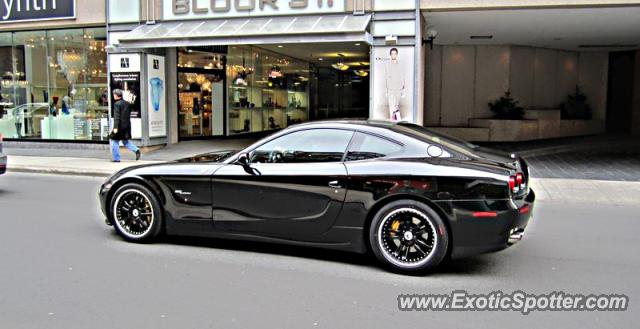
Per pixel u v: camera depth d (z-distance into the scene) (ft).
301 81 83.76
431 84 69.15
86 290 16.43
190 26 49.80
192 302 15.52
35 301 15.49
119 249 20.98
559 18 48.49
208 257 20.03
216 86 62.90
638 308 15.30
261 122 72.18
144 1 51.83
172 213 21.21
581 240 23.07
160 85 53.93
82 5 54.39
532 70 70.90
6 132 61.16
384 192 18.33
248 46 65.77
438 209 17.88
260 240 20.31
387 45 46.34
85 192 34.47
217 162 21.03
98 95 57.16
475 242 17.76
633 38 62.08
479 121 66.28
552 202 32.24
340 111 91.50
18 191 34.83
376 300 15.83
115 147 47.01
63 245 21.49
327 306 15.30
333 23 45.78
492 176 17.70
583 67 76.13
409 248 18.22
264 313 14.73
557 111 69.82
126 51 51.85
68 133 58.80
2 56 61.00
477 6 44.27
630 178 40.29
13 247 21.16
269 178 19.75
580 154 56.65
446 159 18.80
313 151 19.93
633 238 23.45
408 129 20.22
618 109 79.20
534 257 20.44
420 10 45.85
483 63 68.59
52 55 58.85
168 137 55.98
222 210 20.49
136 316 14.46
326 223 19.20
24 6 56.49
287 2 48.37
